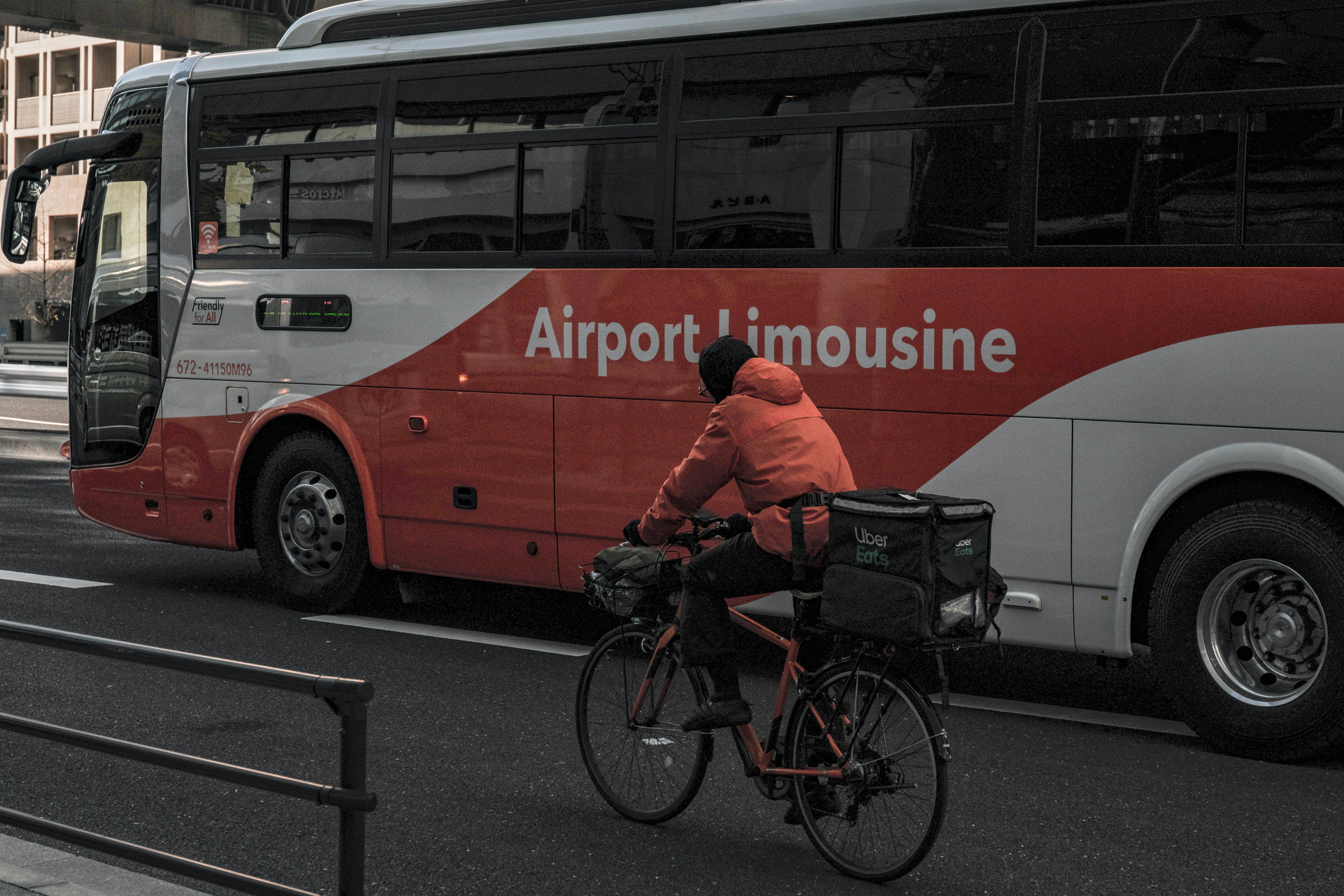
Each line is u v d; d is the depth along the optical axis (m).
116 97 9.91
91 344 10.01
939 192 6.68
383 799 5.26
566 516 7.80
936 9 6.72
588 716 5.17
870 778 4.36
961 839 4.87
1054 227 6.40
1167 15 6.18
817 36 7.03
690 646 4.65
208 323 9.32
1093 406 6.29
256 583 10.05
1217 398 6.01
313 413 8.80
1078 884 4.44
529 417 7.90
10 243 9.72
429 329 8.28
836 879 4.47
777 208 7.10
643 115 7.53
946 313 6.61
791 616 7.11
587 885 4.42
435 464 8.30
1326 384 5.79
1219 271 6.02
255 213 9.12
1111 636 6.35
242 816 5.06
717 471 4.60
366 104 8.62
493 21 8.29
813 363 6.95
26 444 19.17
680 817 5.10
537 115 7.91
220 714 6.41
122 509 9.88
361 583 8.84
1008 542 6.51
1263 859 4.67
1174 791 5.44
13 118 69.06
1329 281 5.80
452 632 8.41
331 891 4.36
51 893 3.96
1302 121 5.89
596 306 7.64
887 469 6.77
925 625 4.05
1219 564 6.03
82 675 7.09
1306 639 5.91
